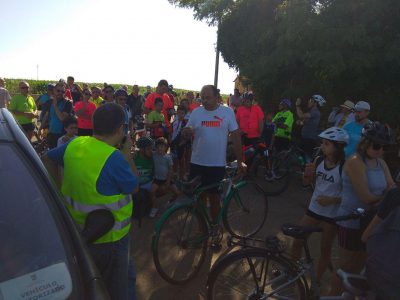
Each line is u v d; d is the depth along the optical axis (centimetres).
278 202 681
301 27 863
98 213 224
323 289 404
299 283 307
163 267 392
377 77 894
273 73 983
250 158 717
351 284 272
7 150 205
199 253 424
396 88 886
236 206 505
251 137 768
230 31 1202
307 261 313
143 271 426
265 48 1064
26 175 199
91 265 187
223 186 478
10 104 836
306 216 381
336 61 825
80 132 768
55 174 273
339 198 354
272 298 305
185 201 411
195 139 459
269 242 306
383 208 252
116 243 259
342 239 334
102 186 248
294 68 994
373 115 894
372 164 322
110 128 259
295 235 303
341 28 840
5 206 188
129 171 256
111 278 265
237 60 1227
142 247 483
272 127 849
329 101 984
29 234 183
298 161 721
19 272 172
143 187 509
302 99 989
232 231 497
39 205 192
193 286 400
